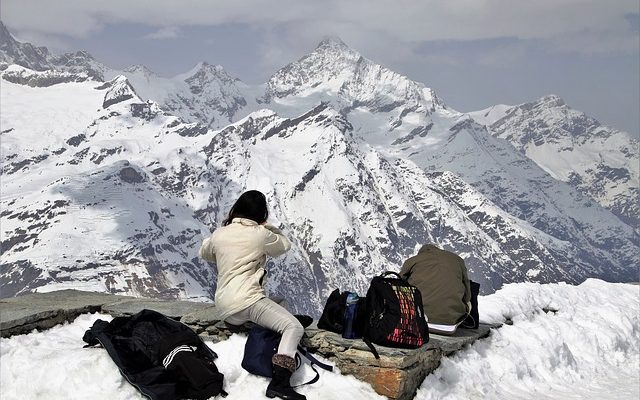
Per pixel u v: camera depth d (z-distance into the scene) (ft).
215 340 16.53
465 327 19.47
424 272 18.20
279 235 15.88
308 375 15.05
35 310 17.56
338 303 15.88
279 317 14.90
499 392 17.63
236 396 14.39
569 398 18.47
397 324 15.15
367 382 15.07
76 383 14.29
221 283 15.38
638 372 22.62
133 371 14.42
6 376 14.67
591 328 24.49
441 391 16.28
